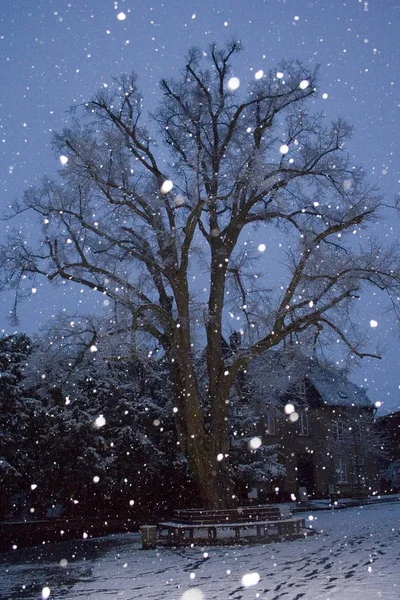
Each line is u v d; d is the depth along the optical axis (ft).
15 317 80.48
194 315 80.23
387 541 58.39
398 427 205.98
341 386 190.80
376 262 78.84
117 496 105.91
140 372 111.55
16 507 104.22
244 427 117.60
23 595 37.22
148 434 107.76
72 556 61.05
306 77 86.74
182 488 109.70
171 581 40.96
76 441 96.89
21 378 94.99
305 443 175.01
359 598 30.40
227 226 90.38
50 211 82.17
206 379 104.63
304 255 79.20
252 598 32.12
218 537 67.51
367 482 182.39
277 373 90.79
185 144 94.43
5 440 87.66
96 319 76.28
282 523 68.59
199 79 92.22
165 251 83.25
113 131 84.17
